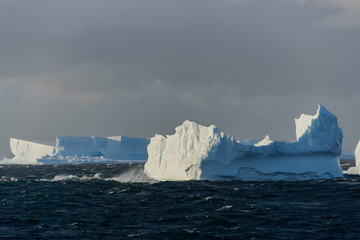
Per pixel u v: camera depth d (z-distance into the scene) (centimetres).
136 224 3641
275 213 4050
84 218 3919
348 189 5734
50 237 3170
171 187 6406
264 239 3069
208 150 6469
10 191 6134
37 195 5556
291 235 3177
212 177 6644
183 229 3384
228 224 3562
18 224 3662
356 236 3125
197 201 4803
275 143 6706
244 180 6738
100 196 5503
